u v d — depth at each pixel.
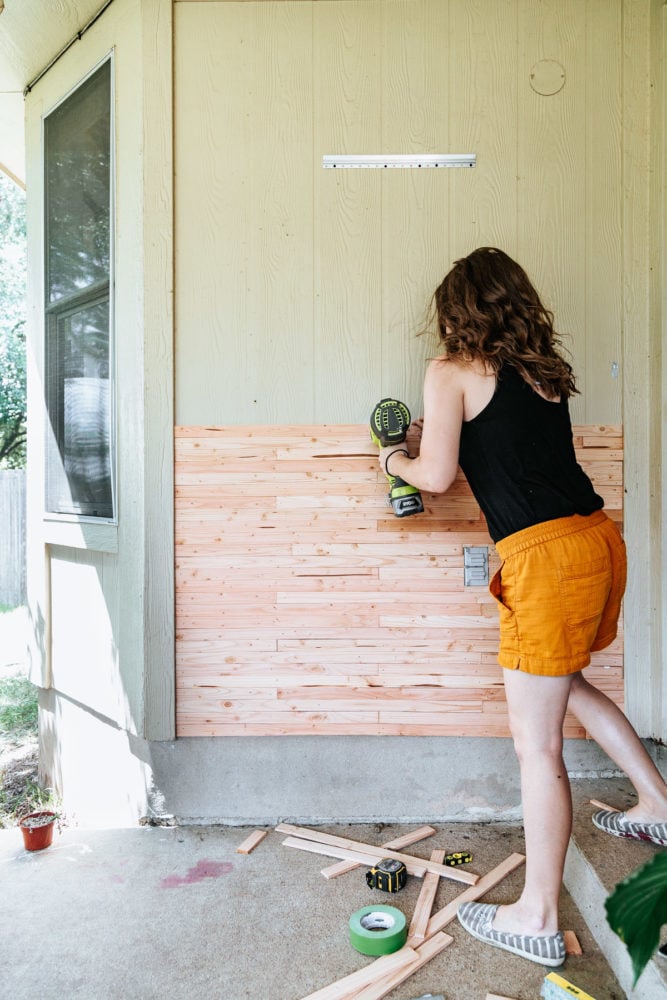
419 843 2.22
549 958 1.61
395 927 1.71
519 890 1.92
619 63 2.37
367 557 2.39
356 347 2.41
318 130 2.41
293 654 2.39
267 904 1.90
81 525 2.79
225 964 1.66
